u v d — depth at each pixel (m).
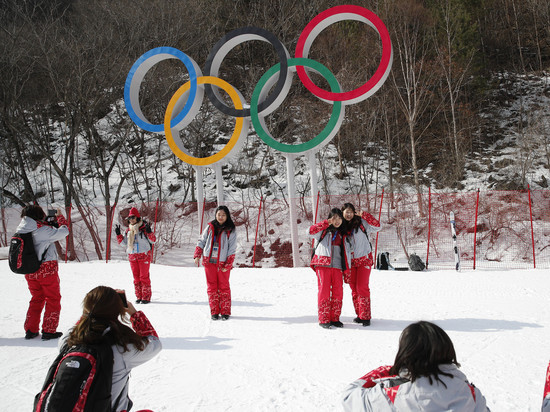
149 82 22.92
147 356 2.35
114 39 23.30
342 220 6.48
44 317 5.99
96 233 22.11
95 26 23.89
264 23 28.77
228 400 3.89
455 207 19.08
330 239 6.39
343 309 7.54
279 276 10.71
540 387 4.00
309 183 24.61
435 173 25.38
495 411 3.55
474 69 27.95
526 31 34.25
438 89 27.06
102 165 21.22
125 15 24.06
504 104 30.39
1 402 3.91
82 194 24.03
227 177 26.38
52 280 5.95
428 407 1.91
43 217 5.98
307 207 21.75
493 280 9.49
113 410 2.22
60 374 2.03
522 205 18.80
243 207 22.00
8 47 21.86
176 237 21.09
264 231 21.00
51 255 5.96
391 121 27.52
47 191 26.52
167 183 26.05
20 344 5.73
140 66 14.30
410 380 1.98
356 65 25.39
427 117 28.31
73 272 11.88
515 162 24.17
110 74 22.19
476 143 27.64
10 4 24.78
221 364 4.85
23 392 4.14
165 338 5.91
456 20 28.02
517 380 4.18
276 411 3.65
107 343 2.17
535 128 25.23
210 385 4.25
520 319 6.41
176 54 13.98
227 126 28.30
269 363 4.85
